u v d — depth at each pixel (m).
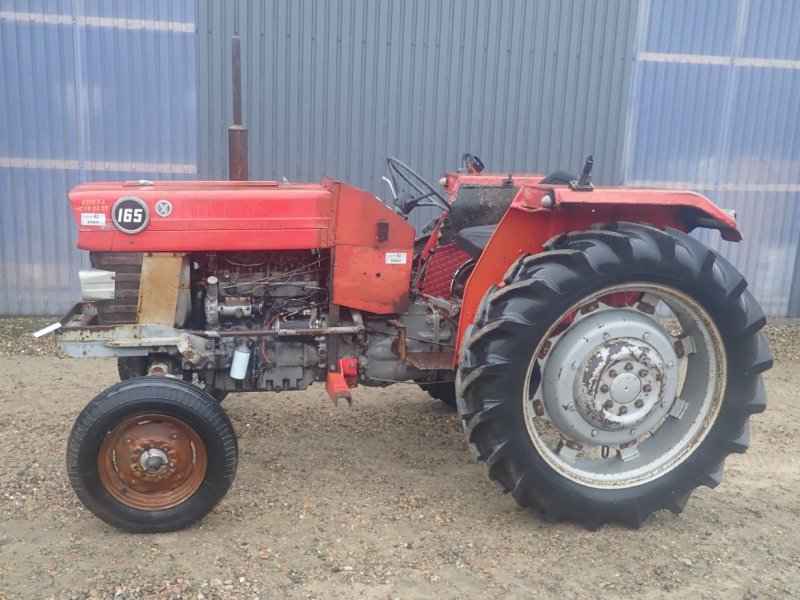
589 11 6.76
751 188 7.40
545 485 3.01
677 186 7.28
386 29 6.52
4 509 3.08
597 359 3.05
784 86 7.21
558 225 3.24
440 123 6.78
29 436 3.89
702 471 3.16
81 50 6.18
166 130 6.43
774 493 3.56
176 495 2.91
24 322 6.34
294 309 3.39
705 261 3.01
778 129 7.30
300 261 3.39
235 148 3.56
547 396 3.11
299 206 3.21
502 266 3.27
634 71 6.95
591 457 3.76
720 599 2.65
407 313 3.48
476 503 3.31
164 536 2.90
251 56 6.38
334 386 3.21
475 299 3.28
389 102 6.67
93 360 5.41
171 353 3.19
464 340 3.13
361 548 2.88
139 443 2.84
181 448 2.88
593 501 3.04
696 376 3.24
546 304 2.88
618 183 7.18
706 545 3.03
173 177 6.53
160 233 3.11
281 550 2.84
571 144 7.01
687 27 6.94
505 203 3.98
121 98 6.32
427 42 6.60
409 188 6.87
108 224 3.07
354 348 3.45
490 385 2.91
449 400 4.46
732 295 3.05
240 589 2.58
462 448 3.96
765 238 7.52
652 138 7.13
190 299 3.29
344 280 3.29
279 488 3.38
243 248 3.18
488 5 6.61
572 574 2.77
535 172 7.01
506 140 6.91
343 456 3.79
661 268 2.95
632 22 6.84
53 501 3.17
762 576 2.81
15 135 6.25
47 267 6.52
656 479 3.13
